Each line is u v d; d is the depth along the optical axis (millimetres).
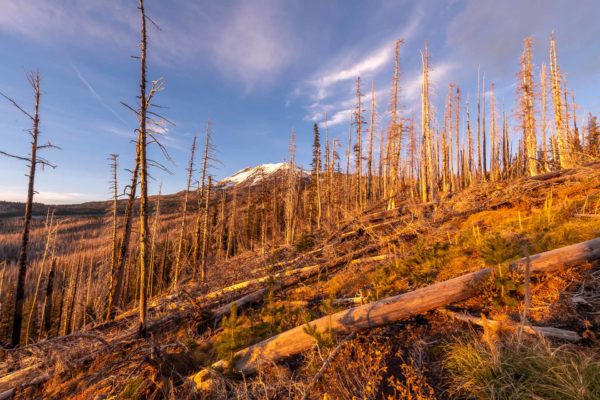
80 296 35875
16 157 13727
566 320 3865
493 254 5262
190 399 4754
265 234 40281
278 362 5184
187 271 30500
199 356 6453
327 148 37438
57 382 7398
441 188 38719
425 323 5012
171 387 4891
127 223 15508
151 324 9180
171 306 10664
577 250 4918
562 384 2775
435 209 14453
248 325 7508
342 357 4633
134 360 6133
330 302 5758
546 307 4215
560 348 3238
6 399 7324
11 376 7996
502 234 7660
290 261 14883
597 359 3062
